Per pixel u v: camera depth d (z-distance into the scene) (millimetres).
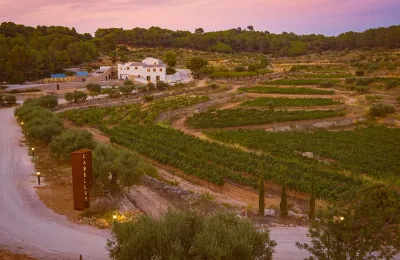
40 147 52281
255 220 30969
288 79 144000
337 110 89875
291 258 23391
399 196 34656
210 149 55938
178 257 15695
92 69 149250
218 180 41500
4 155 47906
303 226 29969
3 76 117312
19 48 123000
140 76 134750
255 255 17219
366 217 17500
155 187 39906
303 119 81375
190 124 76500
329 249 17859
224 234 16812
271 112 87375
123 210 31000
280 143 61844
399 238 17297
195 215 18578
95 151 36875
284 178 32375
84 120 74438
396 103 96062
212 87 124062
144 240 16734
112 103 95188
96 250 24047
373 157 55406
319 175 45531
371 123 80688
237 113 86438
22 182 37250
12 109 85875
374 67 149750
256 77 151250
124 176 33781
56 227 27375
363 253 16875
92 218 29078
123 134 63531
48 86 112625
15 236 25906
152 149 53719
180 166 47406
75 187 29172
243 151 56250
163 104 94125
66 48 159750
